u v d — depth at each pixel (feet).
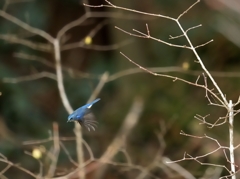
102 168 32.55
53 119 40.63
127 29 40.52
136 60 40.78
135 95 40.37
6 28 39.99
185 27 41.01
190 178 28.19
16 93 39.73
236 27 38.60
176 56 41.29
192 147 36.17
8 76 39.83
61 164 35.09
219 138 35.83
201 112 38.55
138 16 40.04
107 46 42.52
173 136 37.93
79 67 44.50
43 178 23.40
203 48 41.81
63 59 44.60
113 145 31.58
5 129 37.29
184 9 41.01
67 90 41.63
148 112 39.70
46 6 42.75
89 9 40.32
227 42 41.39
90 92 41.57
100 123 39.83
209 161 34.32
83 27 45.24
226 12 38.68
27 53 41.27
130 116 37.76
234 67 41.68
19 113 39.45
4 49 41.09
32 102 40.47
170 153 37.04
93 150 36.68
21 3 41.52
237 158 33.09
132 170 34.04
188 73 36.81
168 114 39.27
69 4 44.24
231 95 39.11
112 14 38.73
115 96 42.11
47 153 29.22
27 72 41.16
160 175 32.73
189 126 37.83
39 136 38.32
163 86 40.86
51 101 41.39
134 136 38.11
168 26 41.14
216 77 40.42
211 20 40.55
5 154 35.37
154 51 41.24
